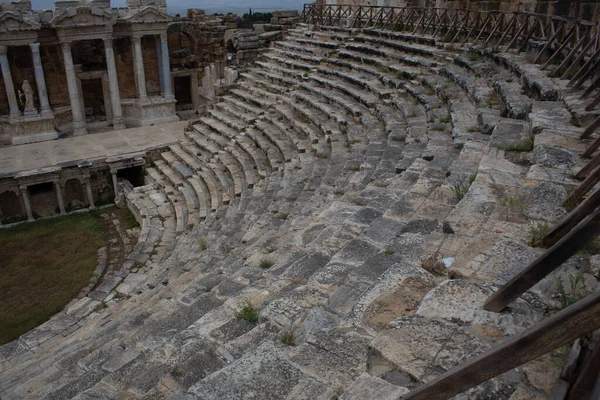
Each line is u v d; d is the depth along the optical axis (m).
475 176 8.58
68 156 27.44
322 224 9.52
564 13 16.59
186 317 7.96
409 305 5.42
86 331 12.20
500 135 10.12
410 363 4.31
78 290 18.30
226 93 29.17
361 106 19.27
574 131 9.42
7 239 22.86
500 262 5.76
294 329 5.80
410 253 6.71
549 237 5.94
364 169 12.69
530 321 4.68
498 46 17.89
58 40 30.53
